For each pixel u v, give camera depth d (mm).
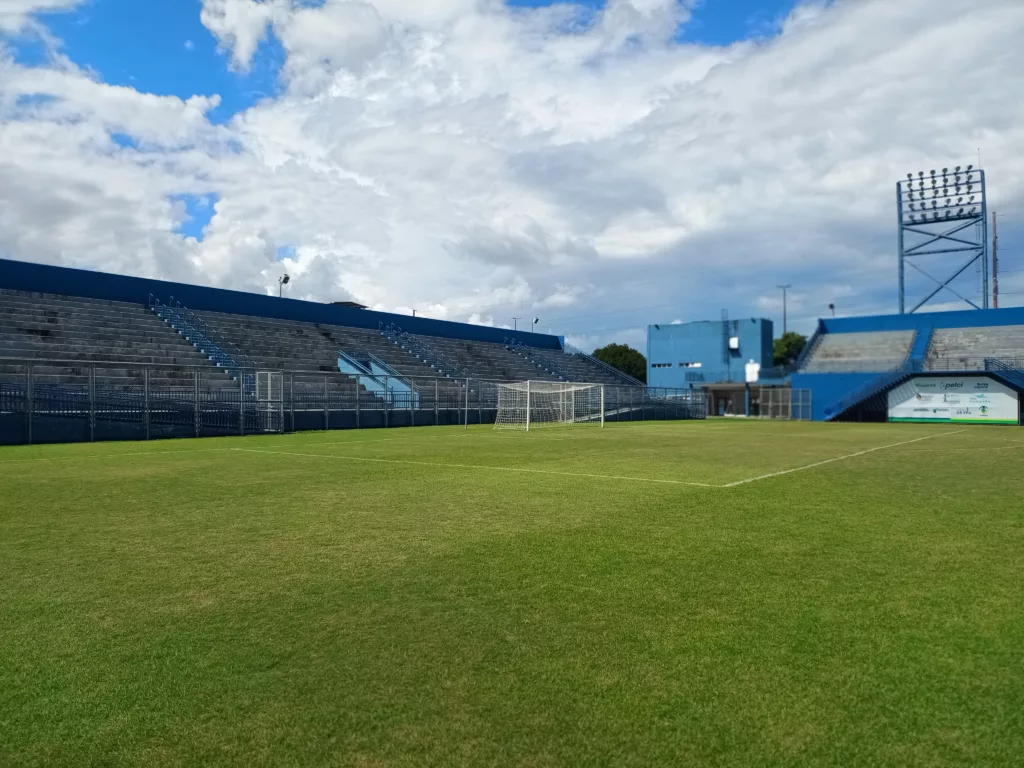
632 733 2654
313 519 7062
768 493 9000
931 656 3385
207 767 2447
